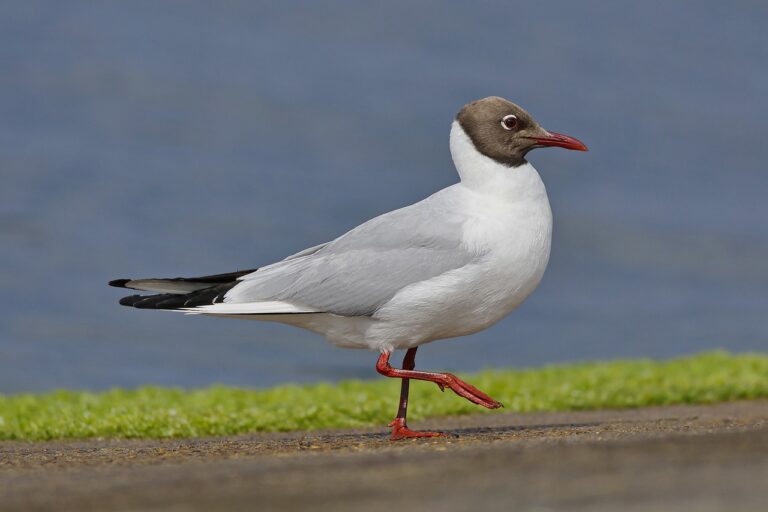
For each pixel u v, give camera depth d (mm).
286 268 9414
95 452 8766
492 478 5984
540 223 9148
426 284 8891
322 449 8203
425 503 5480
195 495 6039
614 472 5938
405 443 8484
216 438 10273
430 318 9039
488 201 9125
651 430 8633
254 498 5855
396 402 12133
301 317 9352
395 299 8945
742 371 14188
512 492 5605
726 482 5527
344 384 14070
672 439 7031
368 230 9297
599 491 5512
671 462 6121
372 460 6949
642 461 6199
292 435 10281
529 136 9172
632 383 13547
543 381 13898
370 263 9078
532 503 5352
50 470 7492
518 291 9133
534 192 9195
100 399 12906
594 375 14234
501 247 8930
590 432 8727
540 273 9227
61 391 13695
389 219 9305
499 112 9219
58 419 11109
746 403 12336
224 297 9375
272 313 9234
